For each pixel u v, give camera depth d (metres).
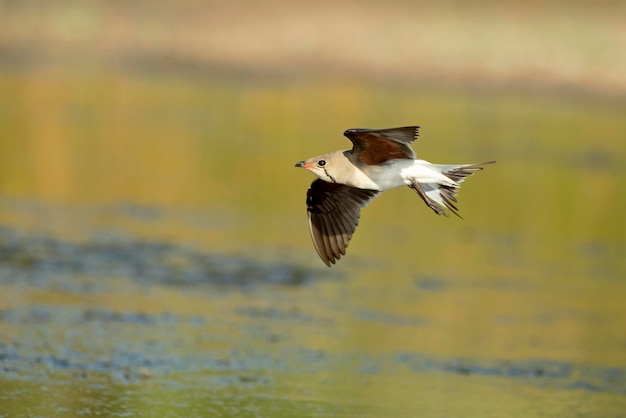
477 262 19.39
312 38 38.50
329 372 13.50
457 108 34.19
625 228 23.03
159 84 35.44
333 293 16.94
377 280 17.83
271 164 26.38
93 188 23.00
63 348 13.71
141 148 26.94
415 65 37.50
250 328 14.96
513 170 26.98
